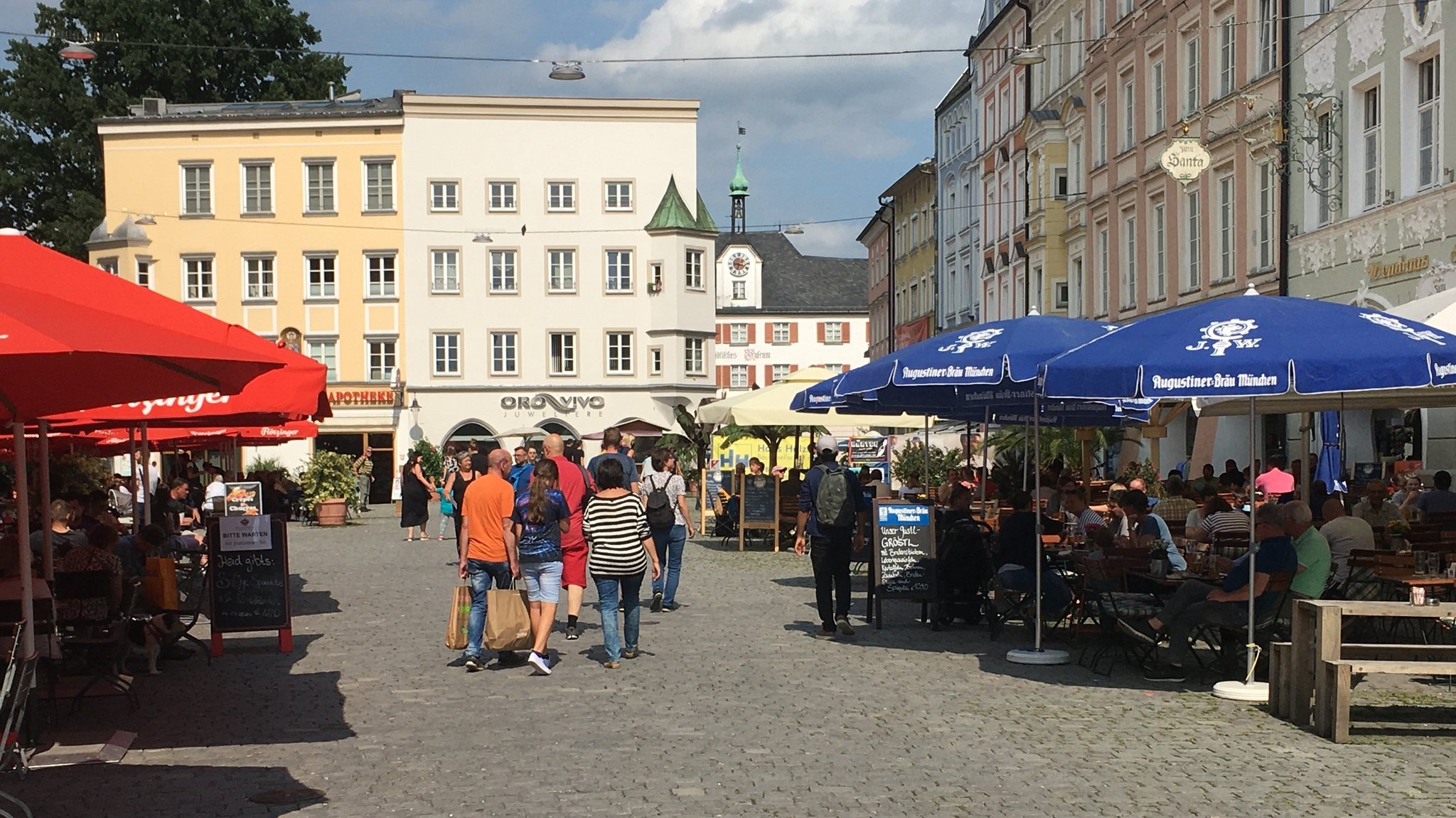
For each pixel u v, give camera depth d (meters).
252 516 14.55
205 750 9.80
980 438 36.84
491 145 65.88
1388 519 18.72
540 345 66.25
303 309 66.06
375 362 66.12
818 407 19.84
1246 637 12.95
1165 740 9.98
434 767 9.16
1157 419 22.92
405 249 65.75
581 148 66.25
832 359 129.25
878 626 16.30
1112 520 18.31
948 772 8.95
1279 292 30.08
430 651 14.68
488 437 66.19
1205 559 15.02
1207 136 33.78
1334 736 9.95
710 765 9.13
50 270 10.55
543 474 13.17
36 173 64.75
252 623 14.48
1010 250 53.53
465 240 65.94
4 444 22.95
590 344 66.38
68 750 9.62
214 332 10.90
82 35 65.38
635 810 8.00
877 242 85.94
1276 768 9.08
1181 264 35.72
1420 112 24.88
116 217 65.50
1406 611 10.23
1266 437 31.89
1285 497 22.70
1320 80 28.31
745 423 27.94
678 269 66.12
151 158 65.62
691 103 66.38
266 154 65.69
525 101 65.75
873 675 12.90
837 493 15.49
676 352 66.19
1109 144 40.88
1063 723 10.56
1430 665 9.89
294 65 68.44
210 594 14.46
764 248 134.12
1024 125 47.66
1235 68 32.44
